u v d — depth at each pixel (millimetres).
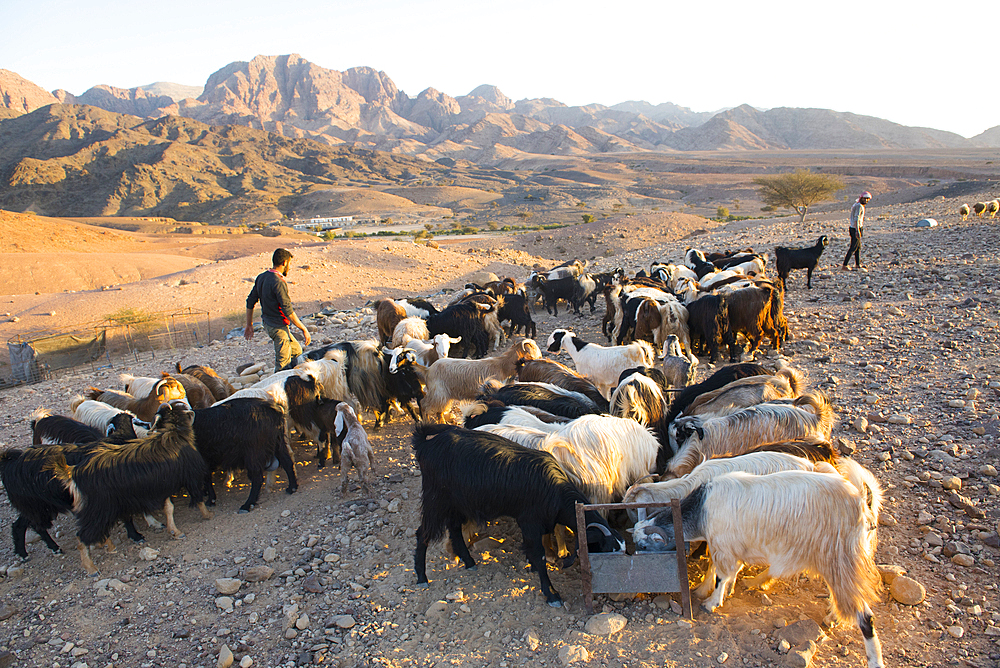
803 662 4113
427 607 5094
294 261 33625
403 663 4520
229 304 26234
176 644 4949
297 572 5707
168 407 6465
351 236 115188
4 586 5863
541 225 141625
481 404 6891
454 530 5402
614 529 5172
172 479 6211
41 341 19969
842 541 4172
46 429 7355
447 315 12781
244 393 7379
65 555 6297
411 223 172750
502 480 4953
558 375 8164
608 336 14086
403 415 9719
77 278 46562
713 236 31422
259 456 6906
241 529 6551
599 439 5621
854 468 4652
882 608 4625
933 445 6625
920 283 14086
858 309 12344
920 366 8867
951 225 21766
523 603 4996
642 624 4617
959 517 5500
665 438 6629
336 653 4715
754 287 10375
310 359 9047
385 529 6332
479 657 4496
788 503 4250
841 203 104812
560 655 4367
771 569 4426
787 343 10961
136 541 6355
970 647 4207
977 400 7461
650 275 16406
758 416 5801
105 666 4773
